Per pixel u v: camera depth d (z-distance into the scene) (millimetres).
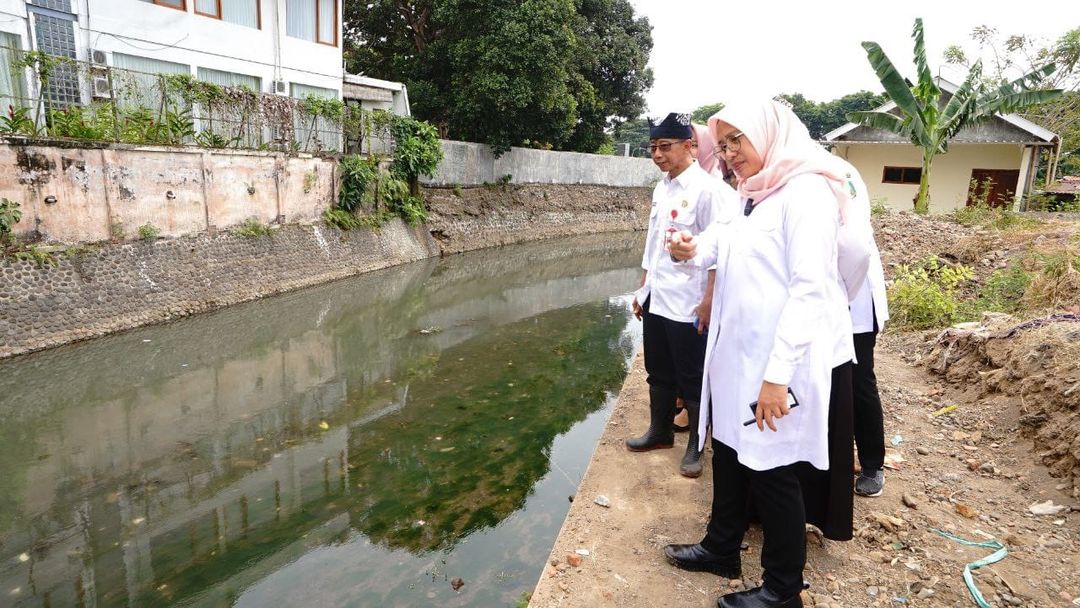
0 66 9164
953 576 2449
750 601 2229
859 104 36375
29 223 7723
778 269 2100
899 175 18125
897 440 3674
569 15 18000
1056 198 16891
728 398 2227
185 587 3758
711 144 3631
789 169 2109
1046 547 2602
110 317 8398
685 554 2600
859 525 2830
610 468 3490
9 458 5414
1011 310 5949
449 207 17734
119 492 4891
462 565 3887
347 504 4660
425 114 20344
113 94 9539
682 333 3242
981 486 3139
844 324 2328
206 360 7906
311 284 11859
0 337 7219
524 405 6613
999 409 3811
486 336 9359
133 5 11188
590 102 22375
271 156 11367
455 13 17719
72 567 3967
